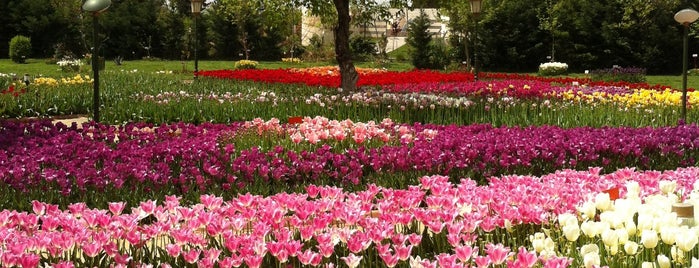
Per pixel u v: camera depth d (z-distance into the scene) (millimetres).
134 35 54562
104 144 8828
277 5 18578
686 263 3777
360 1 20391
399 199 5125
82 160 7910
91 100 16062
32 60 48562
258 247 3980
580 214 4801
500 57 45375
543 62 44875
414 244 4277
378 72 30750
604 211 4484
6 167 7121
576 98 15648
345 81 17703
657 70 42594
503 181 6020
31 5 51156
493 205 4688
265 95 16609
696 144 8578
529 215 4566
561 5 42312
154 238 4602
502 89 17031
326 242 4070
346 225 4668
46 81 20953
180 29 55562
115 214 4863
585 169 7988
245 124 10156
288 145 9008
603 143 8117
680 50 42219
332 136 9172
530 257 3572
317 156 7715
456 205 5023
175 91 18766
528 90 16297
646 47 42219
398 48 61594
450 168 7496
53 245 4180
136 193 6648
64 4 52188
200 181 6895
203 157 7867
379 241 4117
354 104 13547
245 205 5023
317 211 4965
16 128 10219
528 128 10055
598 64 43594
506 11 44812
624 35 42969
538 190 5273
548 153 7887
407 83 23156
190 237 4305
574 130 9594
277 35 55156
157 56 55688
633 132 9367
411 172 7504
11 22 51438
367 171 7777
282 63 50781
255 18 54125
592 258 3568
